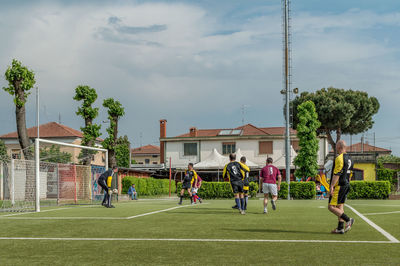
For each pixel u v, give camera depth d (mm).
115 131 34156
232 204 19016
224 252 5922
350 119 50156
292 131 53750
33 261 5426
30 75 25922
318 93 51188
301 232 8055
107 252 6027
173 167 53812
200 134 56688
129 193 33000
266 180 13117
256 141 51406
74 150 43938
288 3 31172
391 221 10070
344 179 7691
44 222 10500
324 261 5242
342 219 7809
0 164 23516
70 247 6496
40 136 44312
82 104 31453
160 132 57188
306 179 36438
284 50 31203
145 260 5422
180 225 9445
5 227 9414
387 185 26156
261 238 7258
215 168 45750
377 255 5613
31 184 18625
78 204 21391
